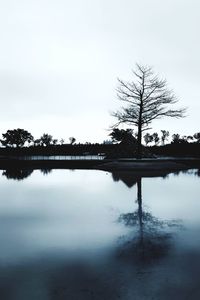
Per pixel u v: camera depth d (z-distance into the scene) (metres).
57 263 5.17
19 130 67.44
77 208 10.27
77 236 6.89
